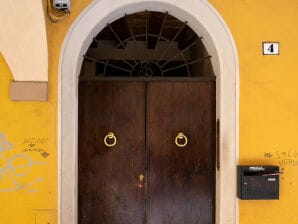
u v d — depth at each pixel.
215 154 5.27
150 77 5.31
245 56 5.02
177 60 5.94
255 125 5.00
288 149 5.00
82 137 5.27
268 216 4.97
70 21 4.92
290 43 5.05
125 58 5.89
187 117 5.31
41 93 4.84
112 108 5.29
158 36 5.51
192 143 5.30
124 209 5.27
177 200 5.29
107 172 5.27
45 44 4.71
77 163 5.14
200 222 5.29
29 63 4.78
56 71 4.89
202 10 5.02
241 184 4.82
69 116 4.90
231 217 4.97
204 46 5.41
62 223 4.86
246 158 4.98
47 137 4.88
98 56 5.97
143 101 5.31
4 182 4.88
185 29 5.82
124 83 5.31
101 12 4.96
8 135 4.89
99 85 5.29
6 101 4.90
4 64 4.91
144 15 5.69
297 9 5.07
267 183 4.82
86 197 5.25
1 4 4.51
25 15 4.57
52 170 4.88
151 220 5.28
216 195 5.18
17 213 4.87
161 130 5.30
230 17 5.03
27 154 4.89
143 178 5.28
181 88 5.32
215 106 5.28
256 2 5.05
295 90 5.03
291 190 4.99
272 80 5.02
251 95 5.01
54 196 4.88
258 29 5.04
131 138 5.29
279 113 5.02
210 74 5.45
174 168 5.29
